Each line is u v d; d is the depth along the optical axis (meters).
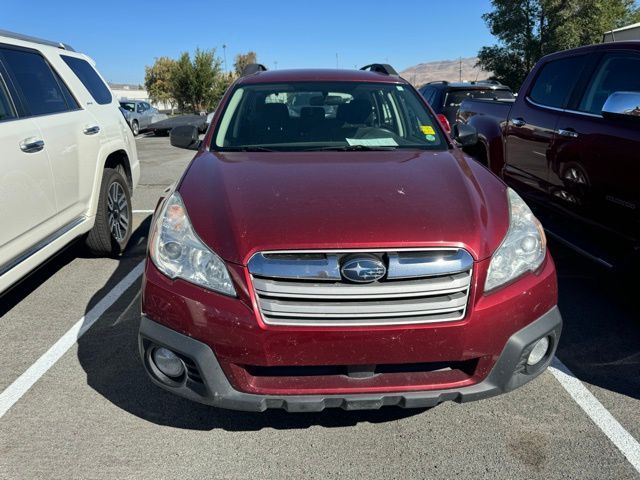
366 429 2.54
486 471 2.27
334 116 3.58
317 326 2.07
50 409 2.67
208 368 2.13
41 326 3.54
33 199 3.38
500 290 2.19
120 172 5.07
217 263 2.14
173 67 35.75
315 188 2.48
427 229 2.17
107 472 2.26
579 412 2.66
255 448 2.41
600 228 3.83
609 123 3.74
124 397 2.77
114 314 3.72
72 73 4.45
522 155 4.97
